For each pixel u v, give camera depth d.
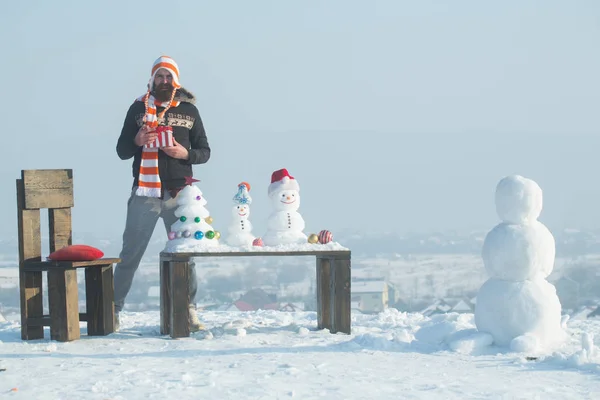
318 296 8.74
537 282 7.18
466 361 6.51
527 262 7.09
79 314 8.24
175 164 8.48
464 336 7.11
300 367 6.13
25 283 8.01
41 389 5.34
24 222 8.02
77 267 7.84
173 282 7.86
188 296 7.91
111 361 6.51
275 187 8.65
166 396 5.10
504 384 5.53
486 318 7.15
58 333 7.75
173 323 7.85
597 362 6.21
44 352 7.08
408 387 5.40
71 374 5.89
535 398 5.06
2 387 5.45
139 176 8.30
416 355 6.81
